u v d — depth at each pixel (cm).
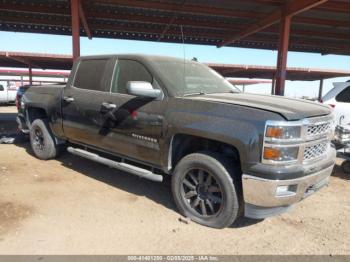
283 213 382
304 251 322
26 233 342
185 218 384
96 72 493
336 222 388
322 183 369
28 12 1310
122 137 436
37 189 470
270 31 1563
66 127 538
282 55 1163
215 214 360
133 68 440
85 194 457
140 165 464
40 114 639
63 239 333
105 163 474
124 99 432
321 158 357
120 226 364
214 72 512
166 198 450
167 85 396
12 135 827
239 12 1288
